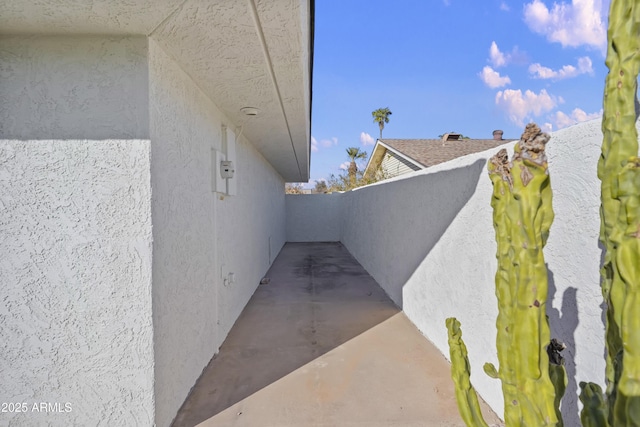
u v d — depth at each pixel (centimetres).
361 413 318
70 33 267
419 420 307
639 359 110
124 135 274
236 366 414
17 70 267
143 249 276
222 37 285
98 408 275
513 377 134
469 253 364
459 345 170
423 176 507
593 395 138
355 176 2717
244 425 304
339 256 1348
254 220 805
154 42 287
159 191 293
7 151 266
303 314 615
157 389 284
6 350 268
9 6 228
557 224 242
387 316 598
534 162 130
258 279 852
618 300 120
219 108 500
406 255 596
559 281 239
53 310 271
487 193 331
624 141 120
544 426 128
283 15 254
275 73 368
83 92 271
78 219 271
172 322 318
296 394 351
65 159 270
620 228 117
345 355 440
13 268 267
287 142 781
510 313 136
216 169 458
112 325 275
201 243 405
